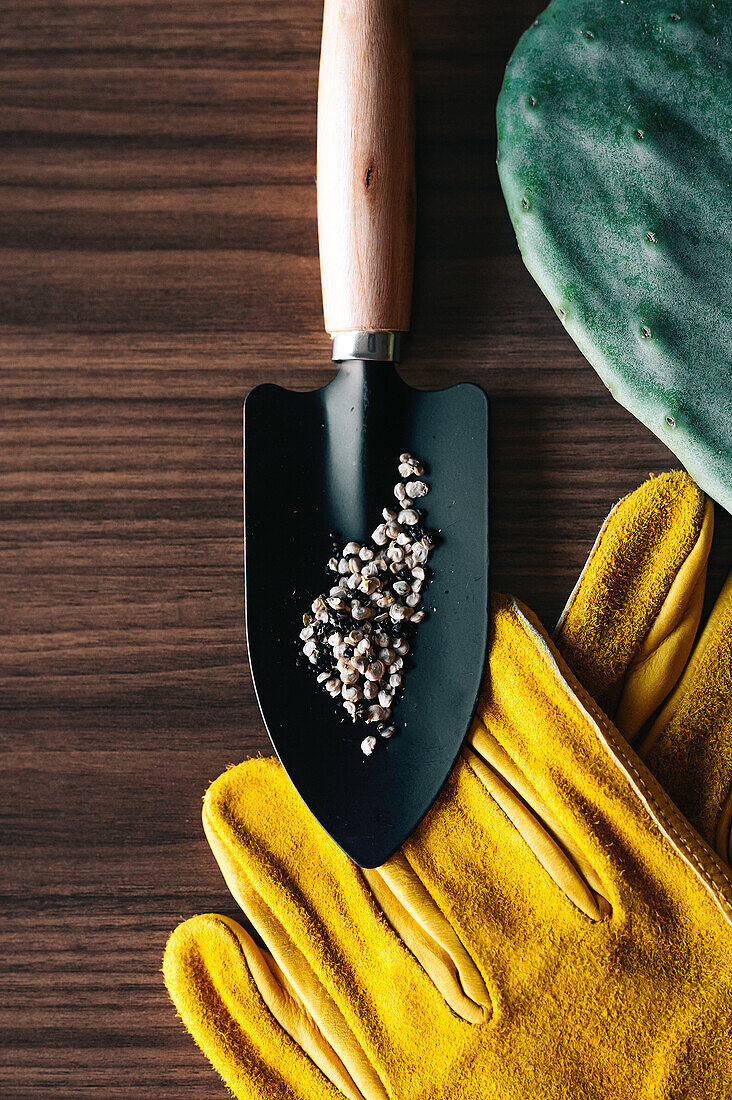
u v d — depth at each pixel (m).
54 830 0.50
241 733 0.49
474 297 0.49
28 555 0.50
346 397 0.48
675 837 0.46
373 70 0.46
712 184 0.45
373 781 0.48
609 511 0.49
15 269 0.50
